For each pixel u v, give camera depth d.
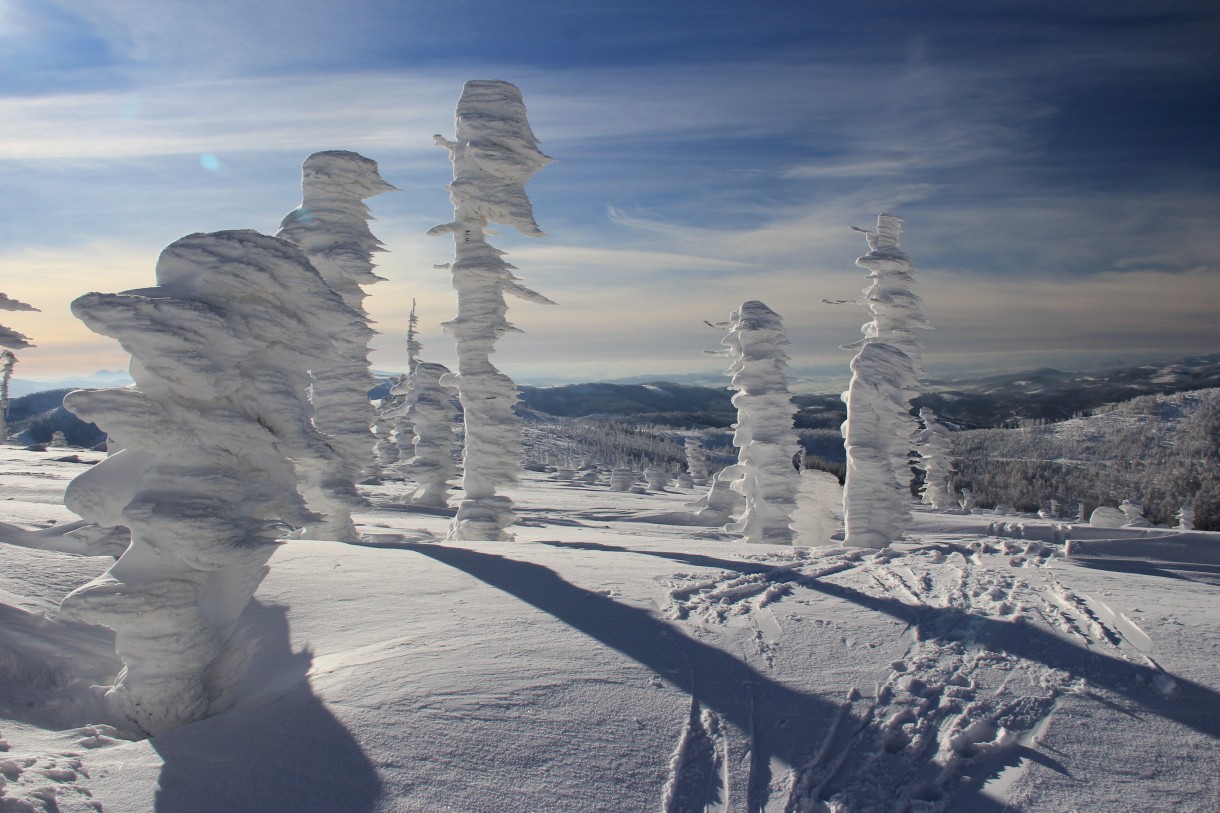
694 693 7.00
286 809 5.04
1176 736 6.40
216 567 6.93
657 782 5.60
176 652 6.75
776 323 26.42
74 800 4.99
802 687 7.25
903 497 21.80
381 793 5.24
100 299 6.66
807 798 5.49
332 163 21.78
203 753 5.71
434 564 11.91
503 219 21.95
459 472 59.75
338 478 19.78
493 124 21.58
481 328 22.33
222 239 7.14
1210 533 25.23
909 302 29.62
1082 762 6.02
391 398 55.22
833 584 11.33
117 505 6.93
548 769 5.64
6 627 7.39
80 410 6.64
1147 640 8.65
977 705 6.93
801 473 31.09
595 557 13.38
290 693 6.83
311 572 10.82
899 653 8.20
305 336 7.85
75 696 6.82
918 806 5.43
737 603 9.99
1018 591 11.05
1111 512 35.78
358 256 21.44
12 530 11.20
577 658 7.65
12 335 8.10
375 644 8.03
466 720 6.23
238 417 7.19
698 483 76.38
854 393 21.20
